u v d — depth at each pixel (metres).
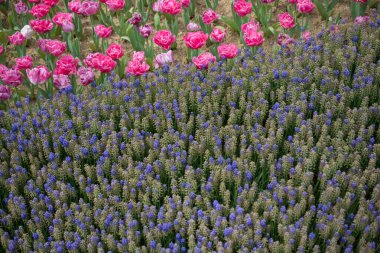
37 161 3.26
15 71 3.39
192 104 3.43
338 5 4.01
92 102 3.41
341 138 3.23
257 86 3.47
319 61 3.55
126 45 3.91
